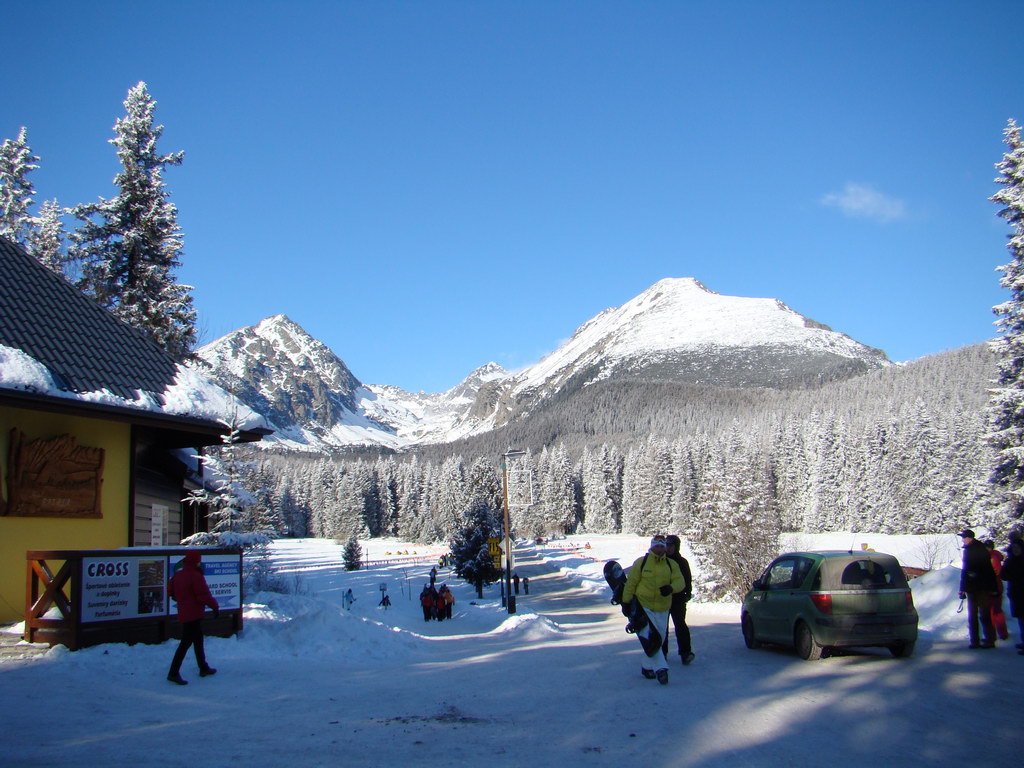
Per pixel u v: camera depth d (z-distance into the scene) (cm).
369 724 745
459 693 928
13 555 1410
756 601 1273
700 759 616
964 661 1056
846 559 1127
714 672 1034
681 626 1112
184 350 2984
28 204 3309
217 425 1675
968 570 1173
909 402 11575
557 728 725
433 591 3309
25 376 1348
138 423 1580
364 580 6600
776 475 11044
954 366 15112
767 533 3450
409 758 617
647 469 13612
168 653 1121
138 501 1800
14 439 1423
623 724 737
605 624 2748
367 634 1445
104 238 2991
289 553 11275
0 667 967
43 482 1460
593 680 998
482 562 5775
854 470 10006
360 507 15400
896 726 711
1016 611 1101
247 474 1764
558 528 15450
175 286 2942
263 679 1027
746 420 17388
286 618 1563
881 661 1081
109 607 1112
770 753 632
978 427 7612
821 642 1082
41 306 1636
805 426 11762
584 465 16950
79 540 1533
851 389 16888
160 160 3083
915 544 6247
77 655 1034
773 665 1083
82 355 1575
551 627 2120
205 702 858
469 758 618
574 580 6856
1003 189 2825
